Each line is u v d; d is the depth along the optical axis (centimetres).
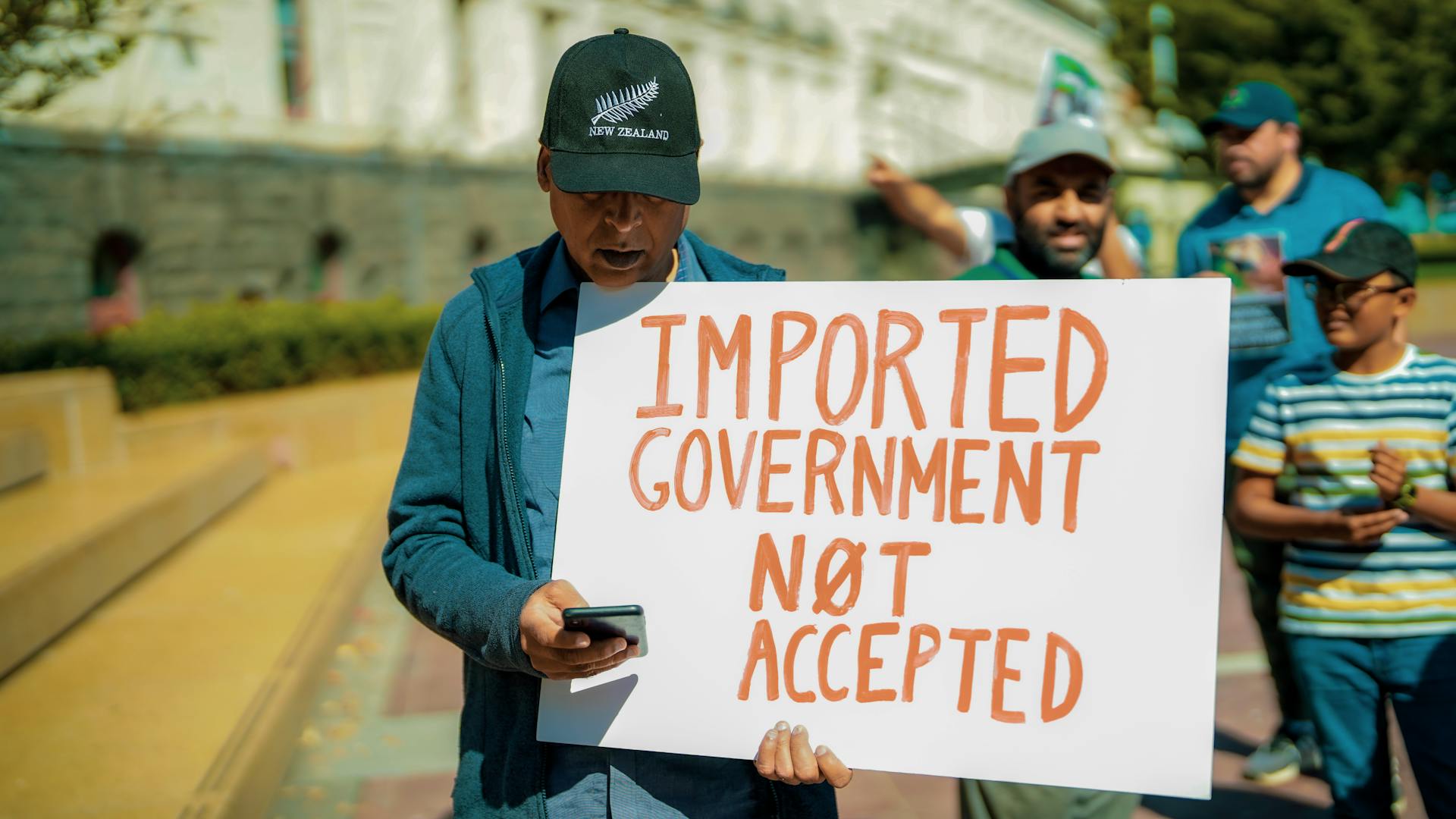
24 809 305
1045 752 148
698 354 162
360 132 1641
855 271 3142
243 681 417
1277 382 276
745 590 157
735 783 162
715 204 2595
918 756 151
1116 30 2300
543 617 141
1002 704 150
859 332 160
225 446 944
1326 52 2016
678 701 155
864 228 3156
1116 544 150
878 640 154
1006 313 157
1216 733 404
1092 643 148
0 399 720
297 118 1597
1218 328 151
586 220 152
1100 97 370
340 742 413
